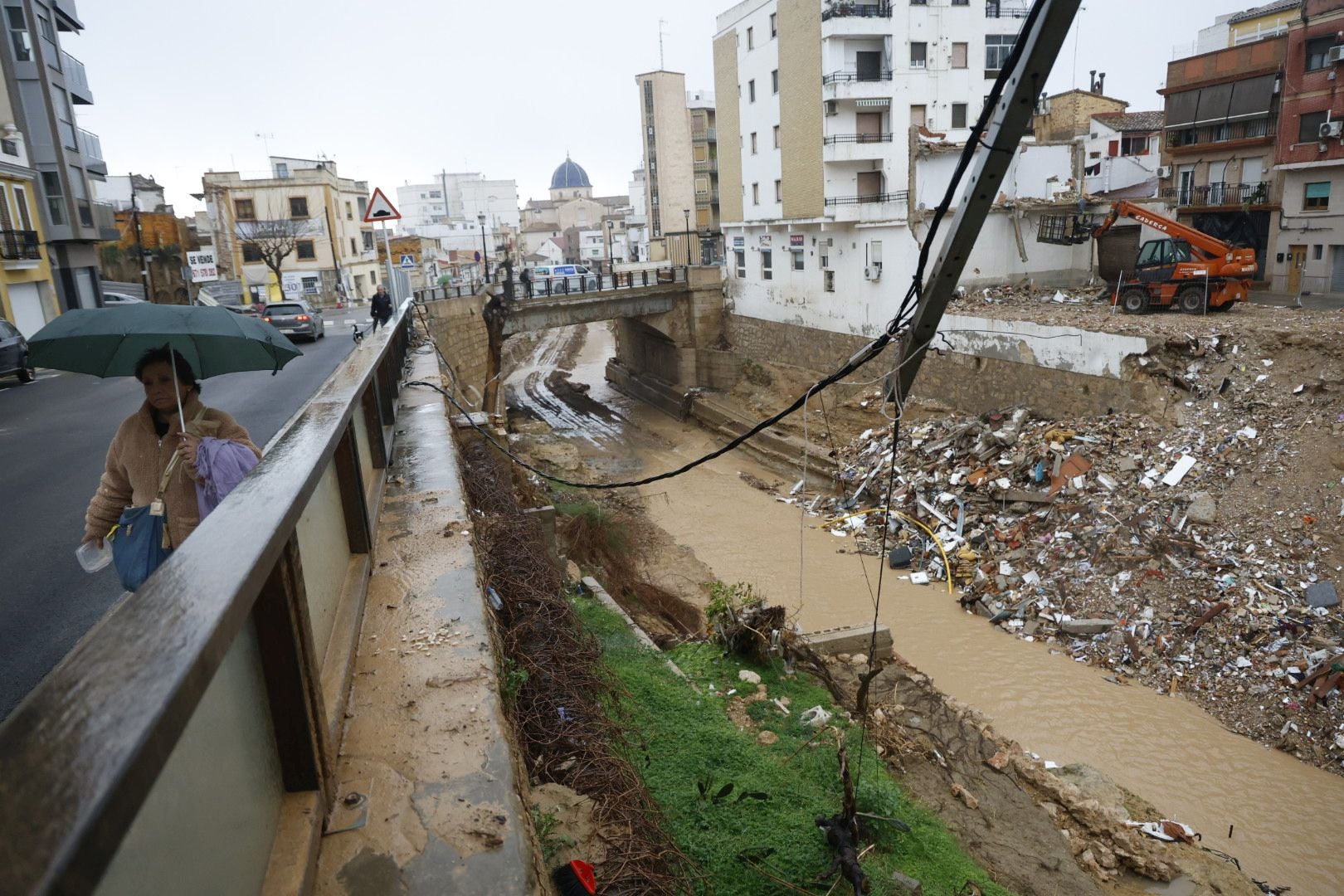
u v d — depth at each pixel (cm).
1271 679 1458
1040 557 1958
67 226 3106
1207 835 1178
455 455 835
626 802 480
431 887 246
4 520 764
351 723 335
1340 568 1560
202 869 181
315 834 252
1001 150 458
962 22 3397
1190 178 3869
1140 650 1620
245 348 429
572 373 5719
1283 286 3403
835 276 3431
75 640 500
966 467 2345
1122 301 2570
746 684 980
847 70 3356
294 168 6244
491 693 359
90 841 89
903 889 633
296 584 256
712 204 7219
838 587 2075
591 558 1791
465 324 3453
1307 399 1878
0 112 2862
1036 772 967
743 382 3972
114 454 386
